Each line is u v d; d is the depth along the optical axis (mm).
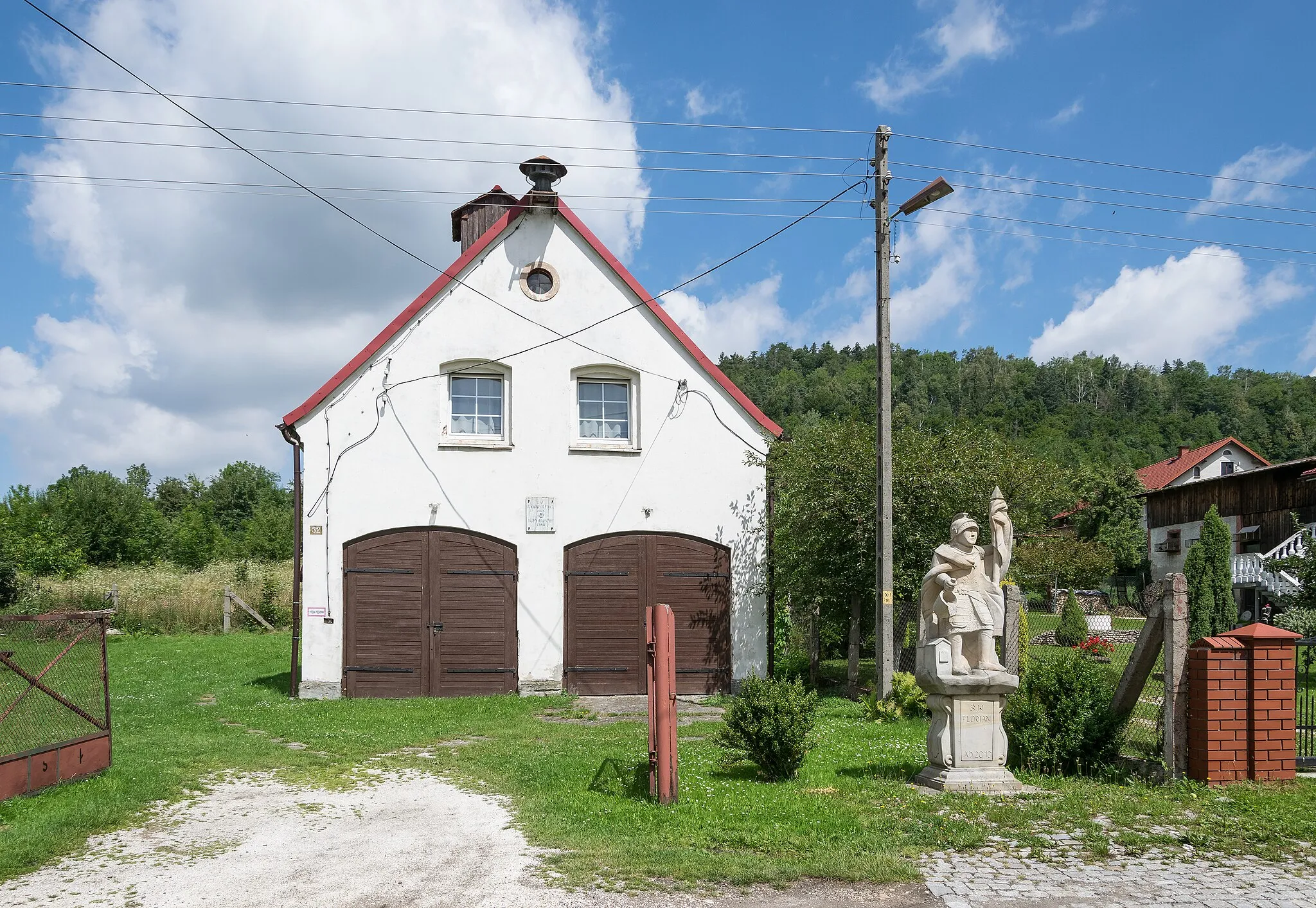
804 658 22312
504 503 17750
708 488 18359
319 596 17078
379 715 14805
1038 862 6809
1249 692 9141
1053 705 9828
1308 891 6180
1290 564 21562
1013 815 7895
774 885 6359
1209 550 25438
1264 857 6895
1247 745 9109
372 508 17359
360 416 17469
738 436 18547
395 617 17250
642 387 18328
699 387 18484
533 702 16375
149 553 56625
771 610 18359
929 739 9359
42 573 37062
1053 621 30531
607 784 9430
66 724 9664
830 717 14516
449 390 18000
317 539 17156
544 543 17781
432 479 17578
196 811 8805
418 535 17453
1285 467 36531
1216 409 110375
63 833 7750
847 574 16797
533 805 8641
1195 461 59656
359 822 8336
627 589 17938
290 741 12656
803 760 10047
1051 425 99250
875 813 8039
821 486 16734
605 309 18344
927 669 9203
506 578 17609
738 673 18109
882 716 13898
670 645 8734
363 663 17094
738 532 18359
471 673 17375
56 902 6230
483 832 7879
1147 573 49031
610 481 18094
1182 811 8078
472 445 17734
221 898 6285
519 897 6180
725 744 9586
